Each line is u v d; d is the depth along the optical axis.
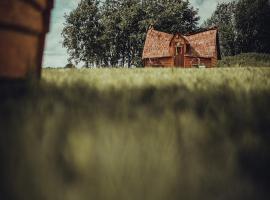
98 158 1.53
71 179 1.34
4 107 2.44
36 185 1.28
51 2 4.65
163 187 1.29
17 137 1.80
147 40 58.25
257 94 3.65
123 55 84.12
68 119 2.19
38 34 4.55
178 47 52.69
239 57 66.00
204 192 1.29
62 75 6.41
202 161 1.58
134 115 2.39
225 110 2.74
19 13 3.77
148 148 1.69
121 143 1.71
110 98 3.15
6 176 1.37
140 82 4.95
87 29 82.81
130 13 78.44
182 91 3.76
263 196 1.29
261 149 1.78
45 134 1.84
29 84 3.61
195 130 2.06
